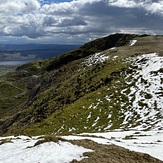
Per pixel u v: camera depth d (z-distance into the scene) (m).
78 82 98.12
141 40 166.12
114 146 30.56
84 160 22.36
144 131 46.56
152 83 67.25
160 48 117.00
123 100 63.31
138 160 26.45
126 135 44.41
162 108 55.72
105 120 56.97
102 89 74.00
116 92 68.19
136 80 71.69
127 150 29.66
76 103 72.31
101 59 113.19
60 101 90.19
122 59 97.88
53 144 26.56
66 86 105.38
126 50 121.44
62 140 28.38
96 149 27.00
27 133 65.50
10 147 33.12
